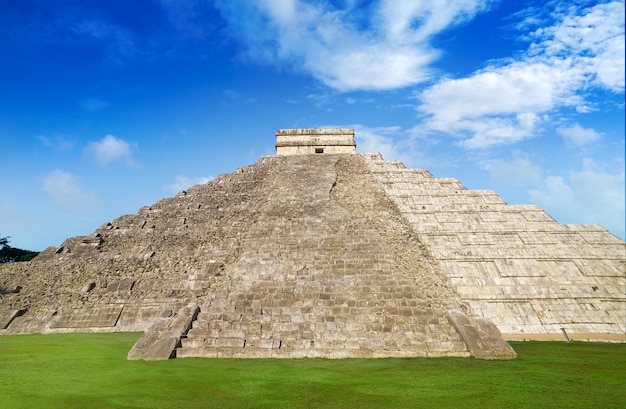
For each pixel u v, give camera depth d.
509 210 25.34
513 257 21.77
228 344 13.34
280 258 18.41
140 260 23.02
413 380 9.76
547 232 23.45
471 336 13.27
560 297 19.55
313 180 27.64
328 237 19.92
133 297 20.50
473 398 8.22
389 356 12.77
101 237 25.53
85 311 19.89
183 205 28.41
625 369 10.97
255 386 9.24
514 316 18.70
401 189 27.45
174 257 23.00
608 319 18.58
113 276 22.16
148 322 19.16
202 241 24.36
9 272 23.23
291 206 23.48
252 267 17.92
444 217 24.70
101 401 8.07
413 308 14.87
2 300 20.94
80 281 22.06
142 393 8.64
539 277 20.67
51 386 9.15
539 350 14.16
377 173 29.59
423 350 13.00
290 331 13.88
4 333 18.91
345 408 7.66
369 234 20.20
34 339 16.56
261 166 32.28
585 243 22.72
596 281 20.45
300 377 10.10
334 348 13.11
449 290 17.06
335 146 35.22
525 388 8.98
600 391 8.70
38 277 22.69
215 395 8.52
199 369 11.02
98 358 12.52
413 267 18.33
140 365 11.55
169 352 12.68
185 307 14.94
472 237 23.11
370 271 17.19
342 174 29.52
